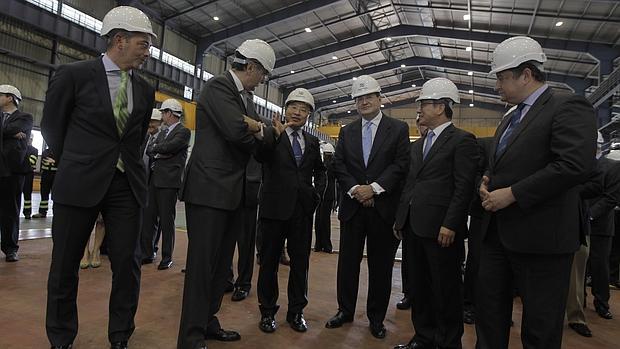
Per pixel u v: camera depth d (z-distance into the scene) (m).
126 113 2.22
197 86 20.61
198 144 2.29
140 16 2.20
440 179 2.54
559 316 1.71
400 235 2.90
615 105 19.20
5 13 12.82
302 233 2.89
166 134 4.50
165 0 17.06
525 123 1.80
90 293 3.22
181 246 5.66
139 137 2.33
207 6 17.56
